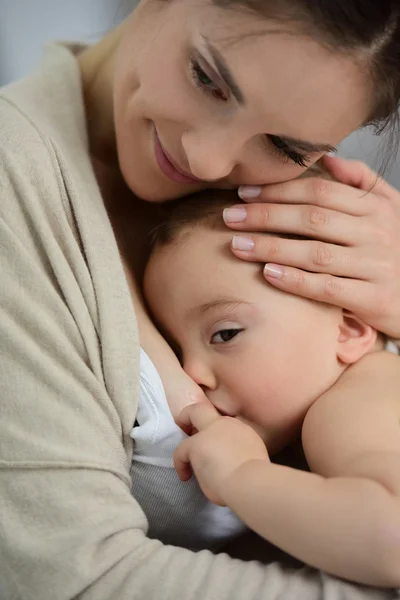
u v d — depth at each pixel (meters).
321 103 0.61
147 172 0.78
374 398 0.71
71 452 0.57
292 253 0.76
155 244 0.85
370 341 0.81
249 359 0.76
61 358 0.60
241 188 0.80
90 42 1.11
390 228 0.81
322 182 0.79
